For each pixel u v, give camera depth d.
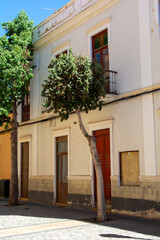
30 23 15.34
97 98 10.18
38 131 16.12
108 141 11.96
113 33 12.05
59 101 9.97
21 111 17.72
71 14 14.39
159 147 9.91
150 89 10.31
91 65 10.50
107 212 11.44
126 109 11.16
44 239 7.27
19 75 13.20
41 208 13.30
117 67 11.73
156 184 9.77
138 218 9.97
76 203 12.98
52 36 15.48
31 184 16.17
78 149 13.26
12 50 13.40
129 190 10.66
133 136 10.80
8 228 8.82
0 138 19.94
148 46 10.62
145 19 10.80
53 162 14.73
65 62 10.02
